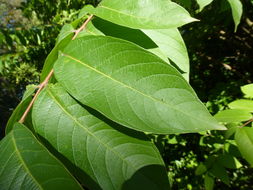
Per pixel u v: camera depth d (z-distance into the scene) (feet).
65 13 2.35
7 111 5.07
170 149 2.56
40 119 0.52
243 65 3.08
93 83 0.50
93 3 2.50
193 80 2.94
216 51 3.20
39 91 0.56
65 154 0.50
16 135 0.48
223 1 1.45
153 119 0.46
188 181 2.42
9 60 2.38
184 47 0.69
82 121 0.51
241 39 3.06
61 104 0.53
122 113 0.47
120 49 0.51
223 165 1.03
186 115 0.45
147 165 0.48
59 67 0.54
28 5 2.58
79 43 0.55
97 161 0.49
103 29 0.67
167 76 0.48
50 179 0.42
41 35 2.20
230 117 0.88
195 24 2.51
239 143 0.79
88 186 0.47
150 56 0.49
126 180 0.47
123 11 0.60
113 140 0.50
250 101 0.98
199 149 2.36
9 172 0.43
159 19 0.57
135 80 0.49
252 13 2.51
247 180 2.31
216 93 2.14
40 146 0.45
